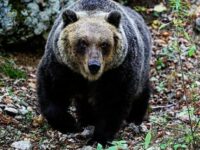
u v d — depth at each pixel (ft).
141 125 42.65
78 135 38.70
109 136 36.91
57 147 36.76
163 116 42.29
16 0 50.44
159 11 59.06
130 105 37.40
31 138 37.70
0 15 49.78
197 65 53.01
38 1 51.06
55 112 36.55
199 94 44.55
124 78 35.76
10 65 48.52
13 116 40.34
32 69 50.65
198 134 32.07
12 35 50.57
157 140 34.68
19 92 44.96
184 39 55.57
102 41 33.73
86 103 39.06
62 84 35.91
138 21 41.65
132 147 35.17
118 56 34.76
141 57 38.24
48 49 36.24
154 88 49.19
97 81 35.70
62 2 51.96
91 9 36.63
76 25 34.47
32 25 50.96
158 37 57.31
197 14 59.93
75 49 34.12
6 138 37.06
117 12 34.86
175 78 50.06
